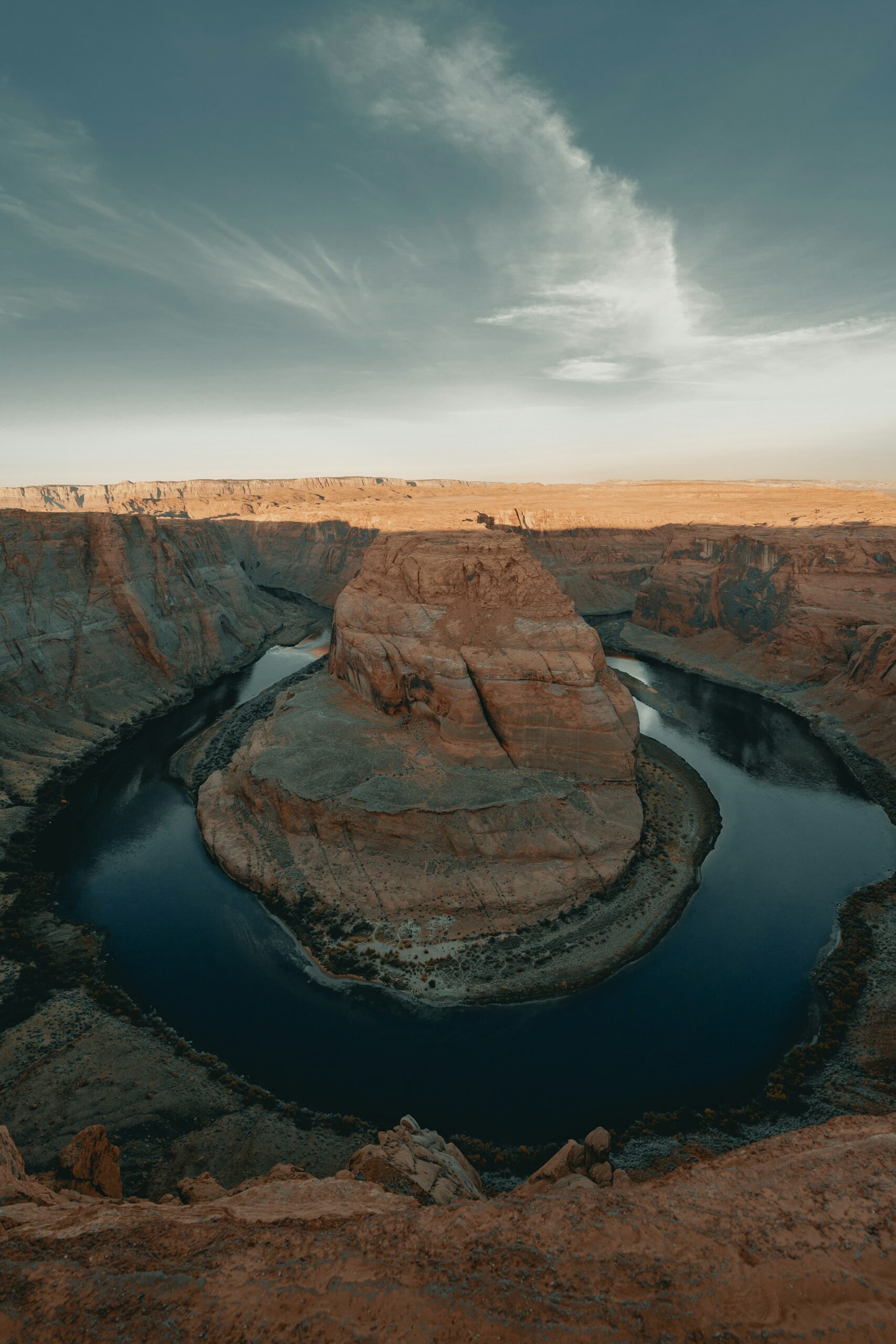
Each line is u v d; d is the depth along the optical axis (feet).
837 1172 37.88
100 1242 33.99
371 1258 32.32
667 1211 35.09
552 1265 31.30
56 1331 27.22
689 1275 30.40
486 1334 27.43
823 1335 26.78
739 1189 37.14
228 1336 27.12
